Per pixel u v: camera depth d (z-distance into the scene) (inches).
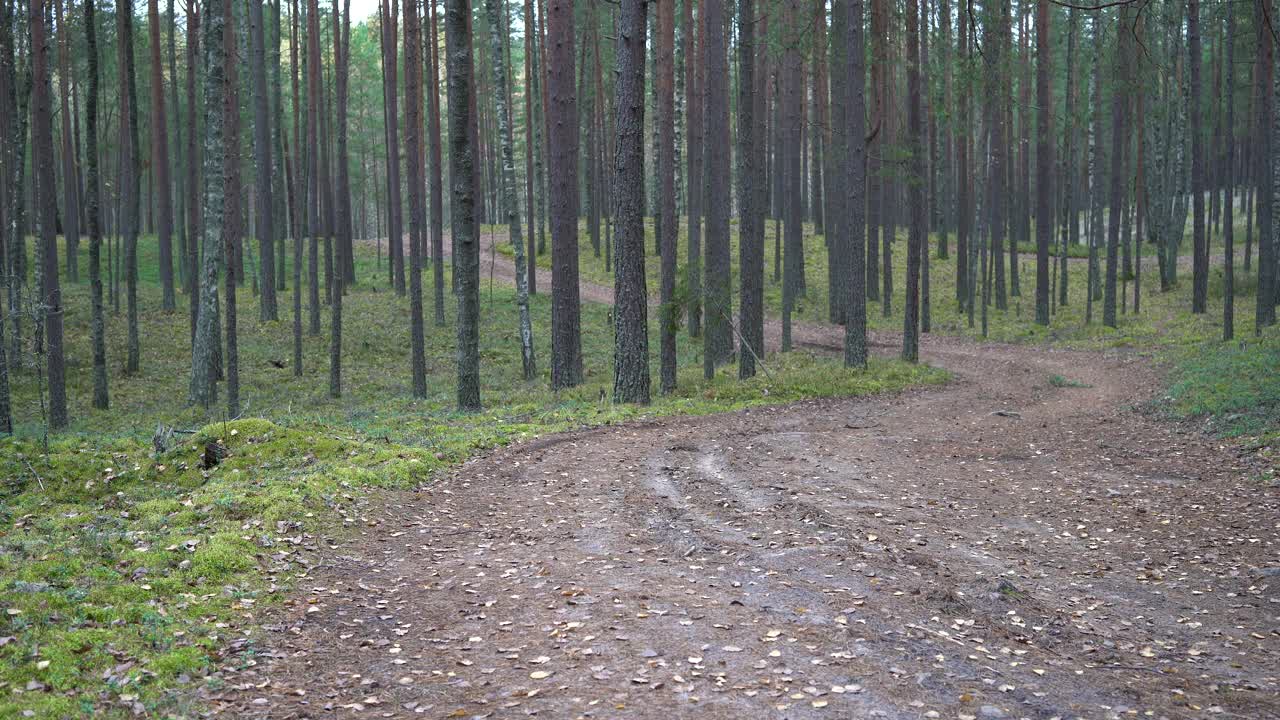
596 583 302.4
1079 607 296.8
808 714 200.2
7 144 1116.5
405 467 469.7
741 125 909.8
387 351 1279.5
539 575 313.7
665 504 419.5
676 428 640.4
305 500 392.5
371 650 246.2
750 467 506.3
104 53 1626.5
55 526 358.0
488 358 1246.9
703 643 245.1
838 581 303.9
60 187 1996.8
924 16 1117.1
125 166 1365.7
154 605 263.4
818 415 721.0
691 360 1192.2
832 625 260.2
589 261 1980.8
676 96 1391.5
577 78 1915.6
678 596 287.4
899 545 354.6
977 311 1572.3
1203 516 403.2
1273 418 574.6
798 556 332.2
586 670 227.6
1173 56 1395.2
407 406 840.3
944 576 316.8
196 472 465.4
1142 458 540.4
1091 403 791.7
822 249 1948.8
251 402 961.5
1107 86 1466.5
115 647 232.7
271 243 1412.4
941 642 251.8
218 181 837.2
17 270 850.8
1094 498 448.1
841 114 1233.4
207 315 904.3
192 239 1125.7
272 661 235.8
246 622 262.2
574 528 379.6
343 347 1288.1
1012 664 239.3
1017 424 685.3
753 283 966.4
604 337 1385.3
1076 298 1601.9
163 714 198.5
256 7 1267.2
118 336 1277.1
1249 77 1716.3
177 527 355.9
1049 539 381.1
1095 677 232.8
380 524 383.9
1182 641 265.4
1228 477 469.1
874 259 1642.5
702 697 209.6
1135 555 356.8
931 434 636.1
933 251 2003.0
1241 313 1267.2
